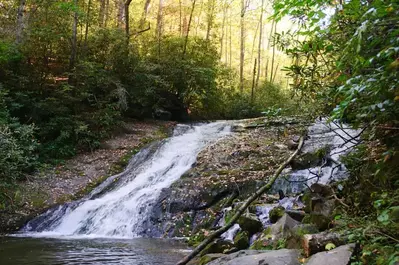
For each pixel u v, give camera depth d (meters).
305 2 3.76
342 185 5.59
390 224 3.39
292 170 9.28
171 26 27.66
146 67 17.14
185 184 9.89
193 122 18.80
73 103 14.36
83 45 16.06
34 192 10.36
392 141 3.58
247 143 12.46
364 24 2.42
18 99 12.94
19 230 8.85
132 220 9.06
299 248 4.36
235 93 23.91
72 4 13.84
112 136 14.92
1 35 14.20
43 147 12.59
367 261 3.21
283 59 33.94
